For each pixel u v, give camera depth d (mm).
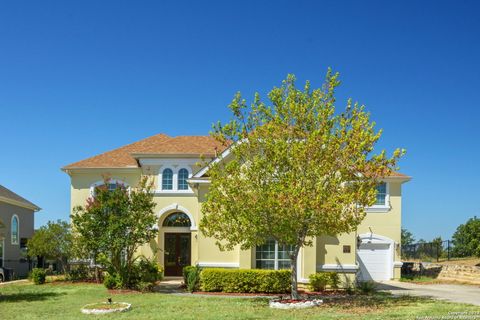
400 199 32844
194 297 21750
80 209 25688
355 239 24422
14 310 19094
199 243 24688
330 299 20875
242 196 18234
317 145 18203
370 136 18375
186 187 29875
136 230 24516
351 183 18703
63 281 28906
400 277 32500
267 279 23000
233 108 19109
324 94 19203
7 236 40031
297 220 18062
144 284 23984
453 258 37562
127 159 32156
